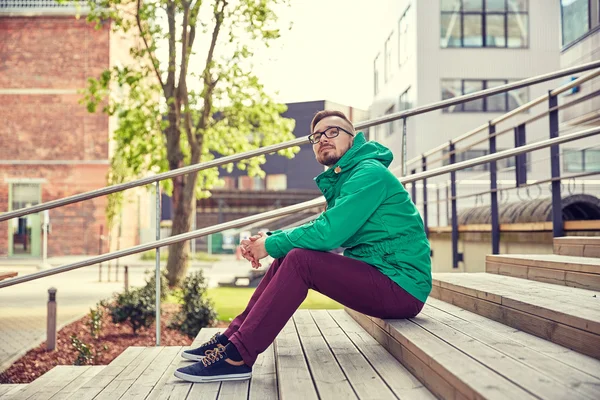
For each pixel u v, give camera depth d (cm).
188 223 1136
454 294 371
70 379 379
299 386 238
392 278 290
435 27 2059
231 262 2289
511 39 2055
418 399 219
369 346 311
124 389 289
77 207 2550
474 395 185
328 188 317
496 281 386
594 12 1119
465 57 2056
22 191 2578
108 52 2575
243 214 3159
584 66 469
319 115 324
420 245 297
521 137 580
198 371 279
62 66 2580
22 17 2566
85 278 1631
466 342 254
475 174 1981
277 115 1162
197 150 1151
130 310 715
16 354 611
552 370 209
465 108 2053
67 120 2580
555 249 464
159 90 1235
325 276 281
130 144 1249
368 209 284
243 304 985
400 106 2292
